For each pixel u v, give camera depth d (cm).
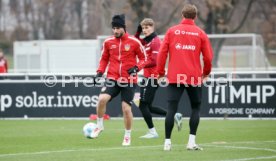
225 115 5697
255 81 5653
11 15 17100
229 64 9556
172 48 3306
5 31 17088
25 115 5941
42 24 16462
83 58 9919
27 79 5972
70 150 3528
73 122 5584
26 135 4462
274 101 5631
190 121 3397
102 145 3788
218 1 10062
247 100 5672
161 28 10619
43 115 5916
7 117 5962
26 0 16800
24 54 10244
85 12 15775
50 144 3878
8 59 16700
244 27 12925
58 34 16250
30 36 16900
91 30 15312
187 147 3428
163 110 4341
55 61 10000
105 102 3756
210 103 5722
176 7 10400
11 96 5956
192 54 3303
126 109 3744
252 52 9344
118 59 3738
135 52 3753
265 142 3894
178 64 3297
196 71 3309
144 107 4191
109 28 10394
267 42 12475
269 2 11881
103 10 10419
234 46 9488
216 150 3431
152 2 10612
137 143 3881
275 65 12769
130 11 10212
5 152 3481
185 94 5738
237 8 12219
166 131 3391
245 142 3900
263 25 12650
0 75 5931
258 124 5234
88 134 3856
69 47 9950
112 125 5241
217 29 10550
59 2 16000
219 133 4503
